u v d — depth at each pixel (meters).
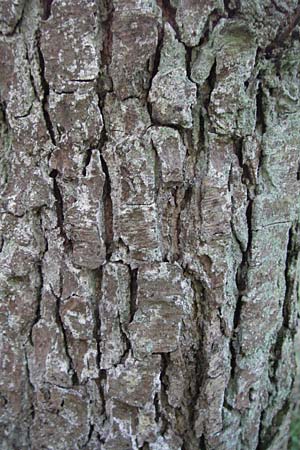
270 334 0.53
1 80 0.44
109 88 0.43
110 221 0.46
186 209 0.46
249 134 0.46
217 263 0.47
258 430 0.56
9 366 0.51
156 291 0.47
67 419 0.51
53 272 0.47
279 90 0.47
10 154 0.46
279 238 0.50
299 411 0.65
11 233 0.47
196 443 0.52
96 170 0.44
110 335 0.48
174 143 0.44
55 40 0.42
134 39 0.41
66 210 0.46
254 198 0.48
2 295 0.49
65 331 0.49
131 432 0.50
